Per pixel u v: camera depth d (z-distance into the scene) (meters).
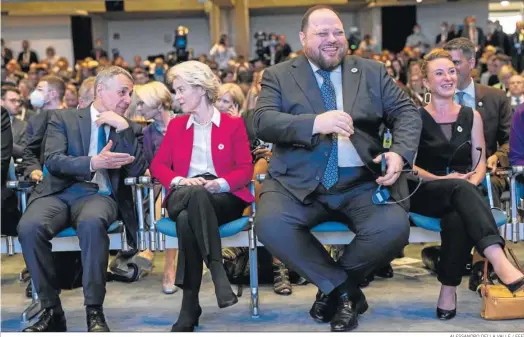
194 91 3.27
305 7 18.62
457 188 2.98
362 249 2.91
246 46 18.47
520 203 3.46
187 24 19.64
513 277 2.78
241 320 3.16
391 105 3.13
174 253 3.77
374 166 3.04
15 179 3.71
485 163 3.39
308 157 3.05
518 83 5.62
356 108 3.09
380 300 3.44
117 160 3.10
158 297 3.66
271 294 3.63
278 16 19.47
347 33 17.78
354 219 3.00
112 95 3.32
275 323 3.10
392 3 18.22
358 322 3.06
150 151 3.98
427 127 3.40
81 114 3.34
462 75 3.99
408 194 3.04
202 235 2.88
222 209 3.11
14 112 4.93
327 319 3.08
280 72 3.20
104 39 19.45
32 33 18.20
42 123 3.91
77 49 18.30
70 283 3.74
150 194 3.27
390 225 2.89
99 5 17.94
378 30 18.48
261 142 4.17
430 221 3.08
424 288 3.66
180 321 2.95
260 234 2.94
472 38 15.62
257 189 3.71
